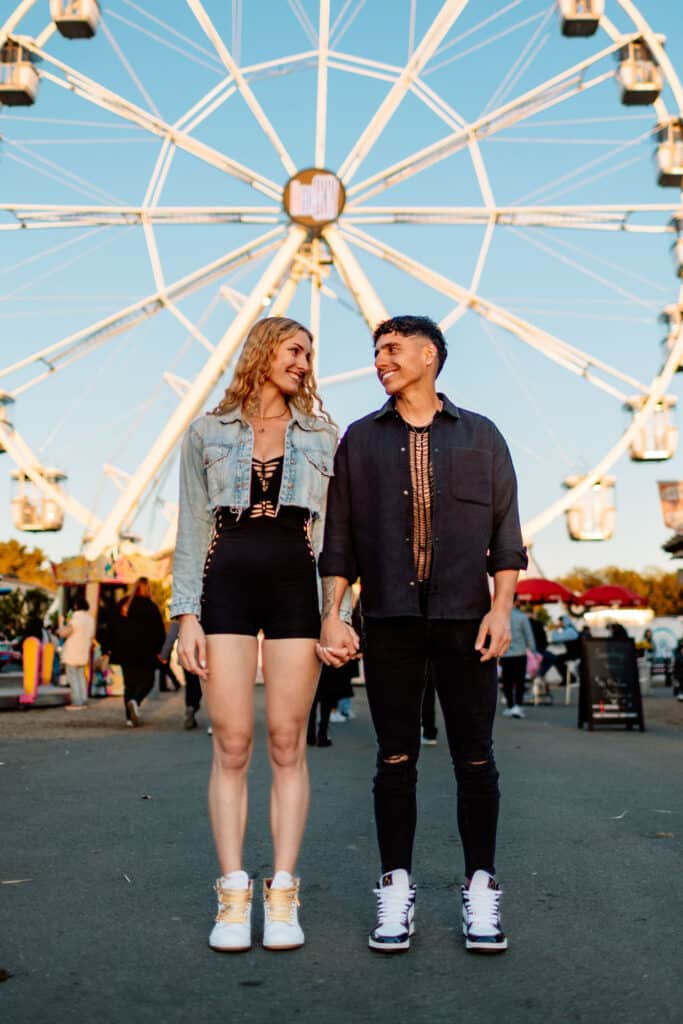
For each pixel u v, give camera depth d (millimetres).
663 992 2586
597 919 3316
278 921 3025
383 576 3131
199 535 3244
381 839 3109
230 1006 2514
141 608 12469
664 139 21594
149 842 4695
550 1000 2543
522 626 14570
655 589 78062
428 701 9859
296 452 3217
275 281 21891
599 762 8234
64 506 21891
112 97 21438
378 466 3195
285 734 3180
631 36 21406
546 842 4668
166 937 3129
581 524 21812
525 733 11492
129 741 10242
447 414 3246
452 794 6320
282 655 3160
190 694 11859
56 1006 2496
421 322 3266
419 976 2750
